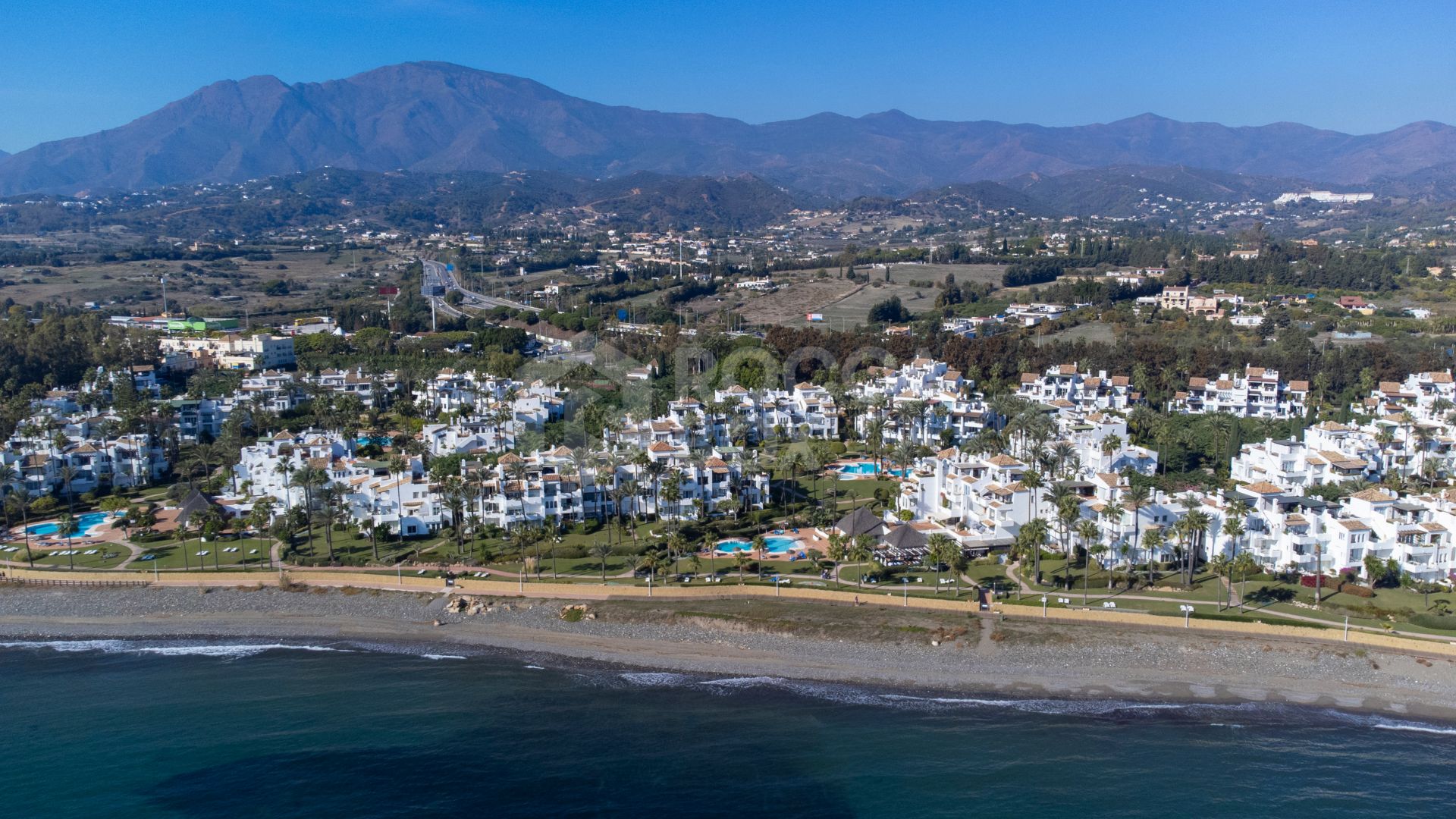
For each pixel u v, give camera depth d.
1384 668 138.75
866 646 148.62
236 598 171.38
